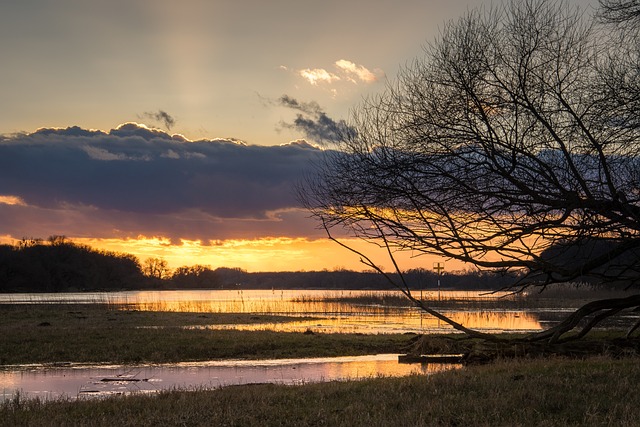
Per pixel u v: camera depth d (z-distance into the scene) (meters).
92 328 37.75
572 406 10.45
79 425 10.17
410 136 18.11
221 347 28.80
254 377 20.58
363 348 29.84
